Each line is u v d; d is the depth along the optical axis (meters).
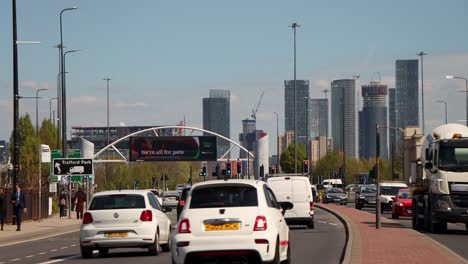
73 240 69.00
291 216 74.38
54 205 123.69
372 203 128.75
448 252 44.16
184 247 32.16
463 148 65.19
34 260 48.12
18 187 81.25
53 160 103.81
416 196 72.50
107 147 191.50
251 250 31.98
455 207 64.69
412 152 94.81
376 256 41.66
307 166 144.50
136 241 47.34
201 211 32.47
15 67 84.06
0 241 67.44
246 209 32.44
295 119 162.00
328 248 52.44
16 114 83.69
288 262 36.66
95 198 48.09
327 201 157.00
